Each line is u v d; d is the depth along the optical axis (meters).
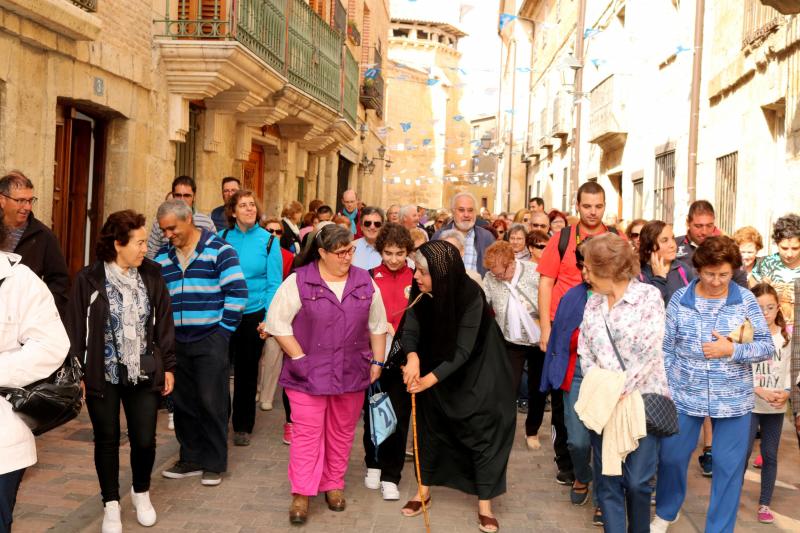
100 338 4.61
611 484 4.28
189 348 5.69
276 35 12.48
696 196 13.52
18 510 4.94
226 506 5.33
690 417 4.68
